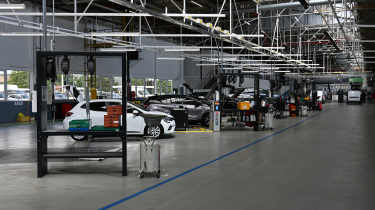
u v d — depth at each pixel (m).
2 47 19.59
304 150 10.00
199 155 9.21
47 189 5.82
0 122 20.03
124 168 6.81
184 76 39.28
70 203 5.00
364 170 7.20
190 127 17.92
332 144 11.23
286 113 25.27
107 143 11.83
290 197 5.27
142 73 31.30
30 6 20.83
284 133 14.88
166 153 9.56
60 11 23.06
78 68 24.72
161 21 26.95
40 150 6.75
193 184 6.07
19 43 20.62
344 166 7.62
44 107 7.14
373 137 13.05
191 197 5.27
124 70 6.91
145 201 5.06
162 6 22.33
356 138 12.78
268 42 32.53
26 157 9.11
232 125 17.80
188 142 12.00
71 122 6.94
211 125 16.28
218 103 16.02
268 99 21.36
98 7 23.08
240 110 16.08
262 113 16.66
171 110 15.92
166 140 12.59
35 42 21.62
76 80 25.20
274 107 24.31
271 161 8.28
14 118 20.97
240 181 6.29
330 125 18.41
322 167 7.52
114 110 7.03
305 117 24.92
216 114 15.95
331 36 29.47
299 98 26.81
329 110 34.06
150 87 33.00
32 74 21.75
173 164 7.95
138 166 7.80
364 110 33.66
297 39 32.91
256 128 16.06
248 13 24.53
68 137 13.56
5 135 14.24
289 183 6.12
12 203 5.03
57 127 16.20
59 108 22.69
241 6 21.50
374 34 30.47
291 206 4.83
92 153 7.01
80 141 12.36
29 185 6.11
